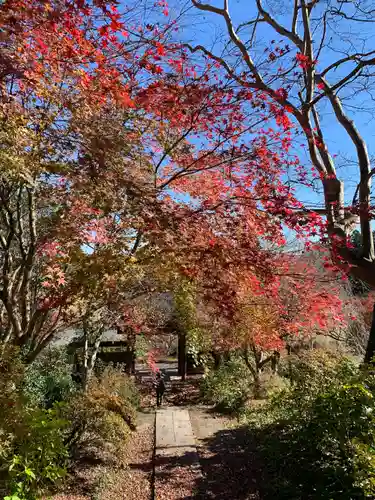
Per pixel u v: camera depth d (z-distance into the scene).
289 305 7.68
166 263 4.21
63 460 6.38
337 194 5.30
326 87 5.88
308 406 6.12
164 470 6.97
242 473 6.57
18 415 3.90
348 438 4.32
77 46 3.10
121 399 8.84
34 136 3.50
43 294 5.81
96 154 3.25
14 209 6.01
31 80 3.17
